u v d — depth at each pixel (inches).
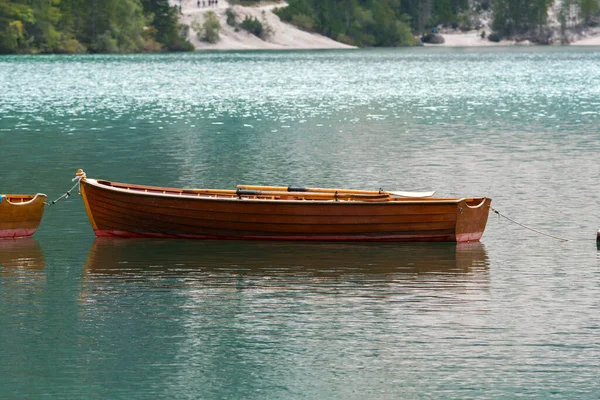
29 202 1827.0
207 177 2495.1
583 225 1926.7
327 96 5797.2
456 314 1376.7
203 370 1198.3
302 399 1124.5
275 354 1242.0
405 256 1684.3
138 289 1497.3
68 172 2564.0
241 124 3981.3
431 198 1845.5
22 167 2655.0
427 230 1772.9
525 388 1144.8
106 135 3531.0
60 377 1179.9
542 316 1368.1
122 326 1338.6
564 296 1459.2
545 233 1861.5
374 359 1224.2
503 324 1334.9
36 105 5132.9
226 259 1660.9
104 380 1170.6
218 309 1402.6
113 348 1262.3
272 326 1333.7
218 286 1509.6
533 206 2103.8
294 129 3745.1
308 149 3070.9
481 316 1366.9
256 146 3159.5
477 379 1167.6
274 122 4067.4
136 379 1174.3
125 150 3051.2
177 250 1726.1
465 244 1781.5
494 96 5782.5
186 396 1132.5
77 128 3811.5
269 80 7642.7
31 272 1593.3
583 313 1380.4
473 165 2677.2
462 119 4156.0
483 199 1803.6
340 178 2479.1
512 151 2974.9
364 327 1326.3
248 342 1279.5
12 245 1776.6
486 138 3353.8
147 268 1611.7
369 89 6486.2
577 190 2281.0
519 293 1472.7
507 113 4485.7
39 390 1146.0
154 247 1750.7
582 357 1226.0
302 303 1427.2
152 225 1804.9
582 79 7790.4
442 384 1155.9
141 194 1784.0
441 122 4010.8
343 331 1315.2
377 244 1771.7
